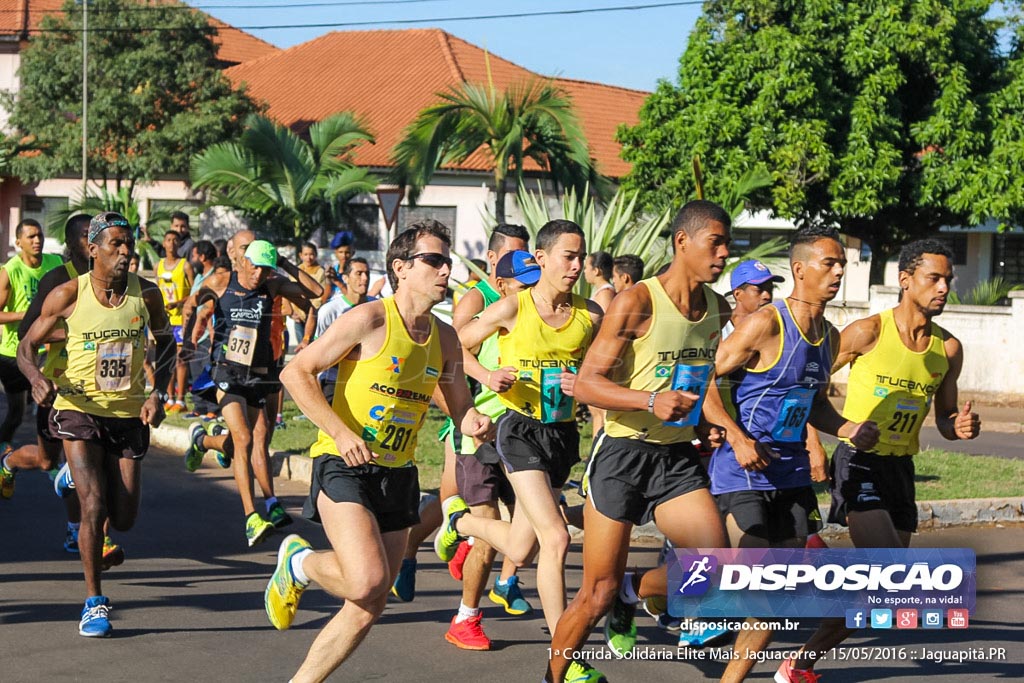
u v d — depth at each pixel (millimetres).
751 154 20078
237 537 7793
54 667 4996
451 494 5824
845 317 19516
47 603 6016
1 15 35219
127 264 5664
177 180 30484
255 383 7543
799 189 19969
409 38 34188
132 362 5801
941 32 19703
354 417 4203
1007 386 18875
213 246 12438
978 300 20422
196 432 8266
